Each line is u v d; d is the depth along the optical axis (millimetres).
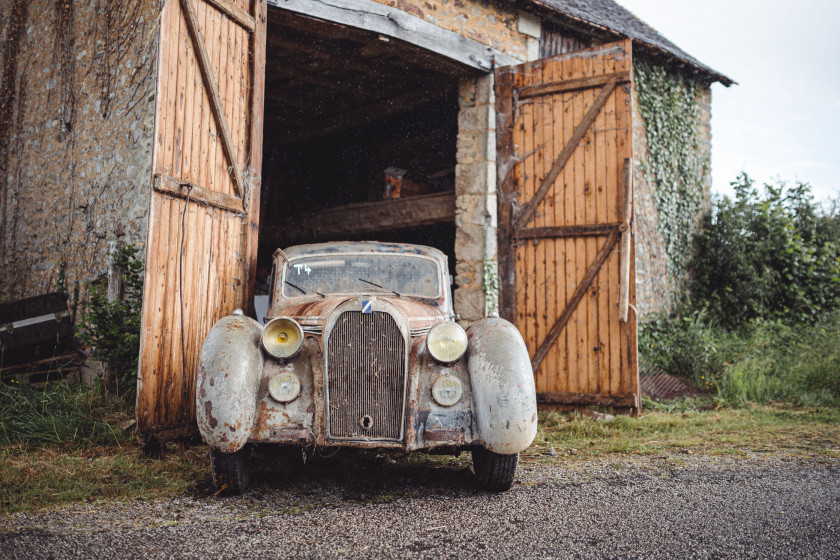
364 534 2701
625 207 6027
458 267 7902
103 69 6379
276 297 4332
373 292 4340
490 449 3184
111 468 3727
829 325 8922
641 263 9219
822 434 5145
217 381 3143
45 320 5883
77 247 6441
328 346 3271
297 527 2793
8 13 7750
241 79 5191
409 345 3352
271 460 4051
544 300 6418
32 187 7258
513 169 6664
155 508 3061
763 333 8773
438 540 2631
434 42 7121
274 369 3332
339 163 10961
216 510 3041
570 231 6301
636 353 5969
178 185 4332
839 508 3084
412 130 9930
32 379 5801
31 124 7375
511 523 2855
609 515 2973
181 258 4395
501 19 7895
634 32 9430
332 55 7762
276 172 11797
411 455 4234
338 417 3234
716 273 10133
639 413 5953
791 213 10062
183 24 4445
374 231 9500
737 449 4578
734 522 2855
